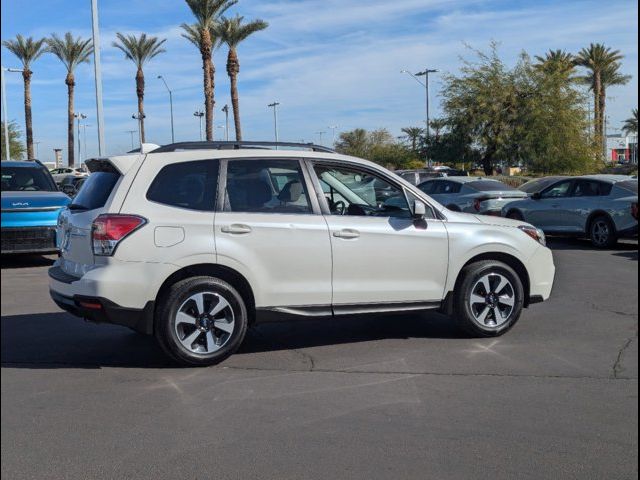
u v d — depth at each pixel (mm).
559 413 4930
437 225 6719
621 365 6078
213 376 5766
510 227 7066
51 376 5754
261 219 6059
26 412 4945
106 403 5121
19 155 63312
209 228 5867
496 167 40219
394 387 5492
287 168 6320
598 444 4402
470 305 6836
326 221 6277
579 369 5961
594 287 9938
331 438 4484
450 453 4266
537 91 37594
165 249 5719
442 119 39375
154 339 6930
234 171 6129
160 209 5793
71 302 5812
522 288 7047
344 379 5691
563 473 4012
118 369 5953
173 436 4520
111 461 4160
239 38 39906
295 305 6199
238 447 4352
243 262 5961
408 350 6570
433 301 6738
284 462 4137
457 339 6973
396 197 6758
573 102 37719
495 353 6457
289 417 4848
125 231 5637
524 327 7477
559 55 48906
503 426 4688
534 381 5637
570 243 16000
